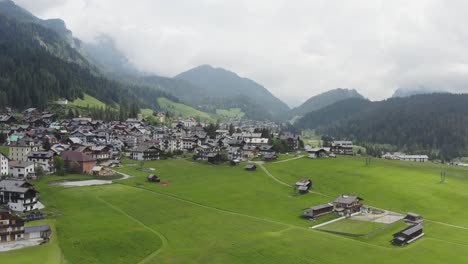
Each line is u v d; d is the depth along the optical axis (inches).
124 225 4160.9
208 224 4421.8
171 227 4256.9
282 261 3444.9
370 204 5861.2
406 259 3651.6
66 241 3639.3
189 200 5457.7
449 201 6102.4
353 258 3597.4
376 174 7755.9
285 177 7362.2
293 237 4069.9
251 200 5664.4
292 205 5531.5
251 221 4623.5
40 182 5905.5
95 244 3592.5
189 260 3395.7
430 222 5103.3
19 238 3683.6
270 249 3688.5
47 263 3161.9
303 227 4566.9
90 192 5457.7
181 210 4926.2
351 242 4050.2
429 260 3661.4
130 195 5452.8
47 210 4566.9
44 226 3796.8
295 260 3472.0
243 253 3572.8
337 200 5383.9
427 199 6127.0
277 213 5113.2
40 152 6879.9
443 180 7485.2
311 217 4936.0
